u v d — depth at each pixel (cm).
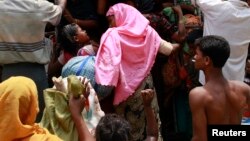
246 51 486
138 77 433
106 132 269
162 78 512
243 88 349
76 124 314
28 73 411
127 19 447
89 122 349
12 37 400
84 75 414
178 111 518
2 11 394
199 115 338
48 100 340
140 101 434
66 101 332
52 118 335
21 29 400
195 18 512
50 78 480
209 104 338
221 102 340
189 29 502
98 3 509
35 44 409
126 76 430
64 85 342
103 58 425
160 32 504
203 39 344
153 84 493
